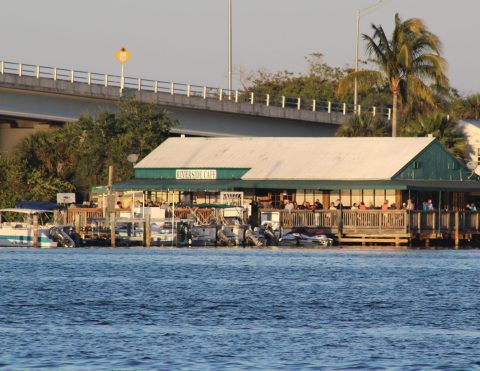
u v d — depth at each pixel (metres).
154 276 172.75
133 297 144.75
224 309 133.88
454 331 117.62
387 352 105.69
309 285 160.38
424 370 98.19
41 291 150.50
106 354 103.81
